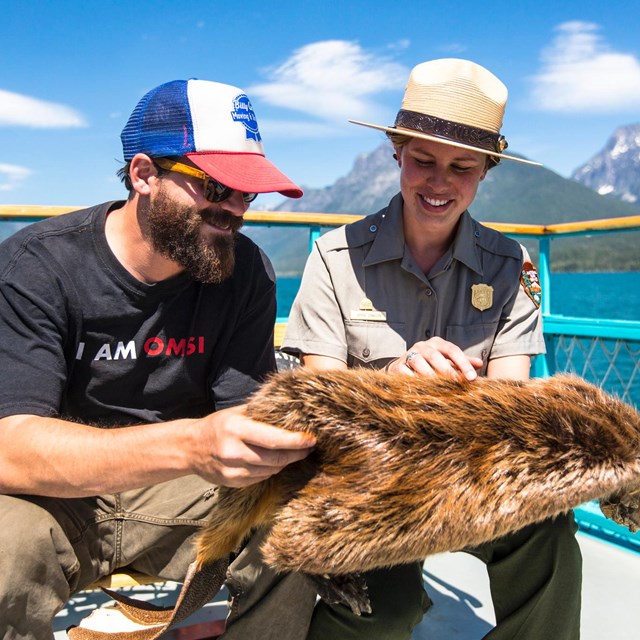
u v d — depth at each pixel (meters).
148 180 1.99
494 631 2.00
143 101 2.04
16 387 1.86
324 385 1.58
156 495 2.18
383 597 1.87
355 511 1.50
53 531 1.87
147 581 2.22
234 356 2.30
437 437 1.52
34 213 3.18
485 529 1.48
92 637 1.99
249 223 3.59
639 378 3.22
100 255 2.07
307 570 1.55
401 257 2.45
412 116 2.31
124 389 2.18
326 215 3.71
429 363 1.91
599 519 3.47
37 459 1.75
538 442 1.51
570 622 1.92
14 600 1.74
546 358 3.78
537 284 2.58
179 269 2.11
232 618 2.00
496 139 2.32
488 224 3.79
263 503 1.75
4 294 1.94
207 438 1.58
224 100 2.01
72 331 2.06
